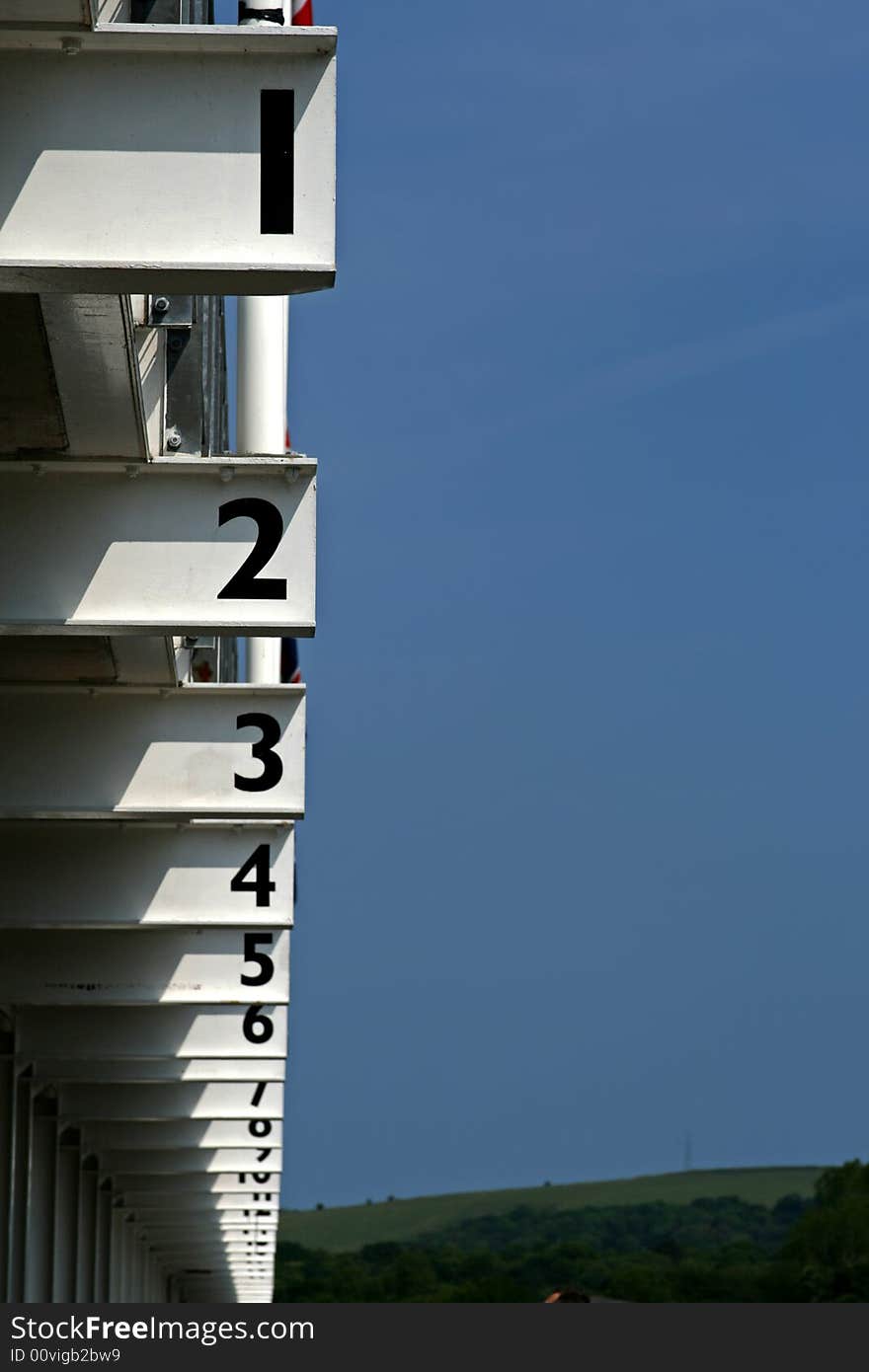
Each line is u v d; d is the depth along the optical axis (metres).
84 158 8.53
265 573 11.38
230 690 14.03
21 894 15.70
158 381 11.95
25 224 8.48
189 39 8.57
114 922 15.65
